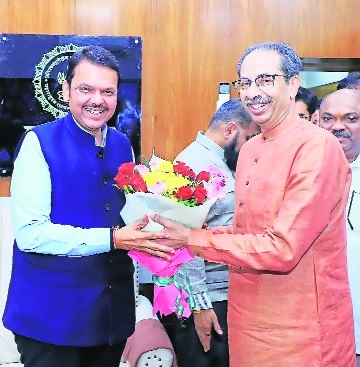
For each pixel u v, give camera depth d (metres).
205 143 2.04
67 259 1.53
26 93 2.71
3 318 1.60
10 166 2.72
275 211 1.39
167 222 1.46
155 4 2.77
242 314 1.45
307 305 1.38
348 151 2.18
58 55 2.71
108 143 1.68
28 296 1.53
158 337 2.04
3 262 2.30
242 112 1.98
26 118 2.72
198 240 1.44
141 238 1.47
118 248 1.50
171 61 2.81
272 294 1.39
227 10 2.82
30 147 1.53
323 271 1.39
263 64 1.40
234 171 1.99
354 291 2.04
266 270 1.36
